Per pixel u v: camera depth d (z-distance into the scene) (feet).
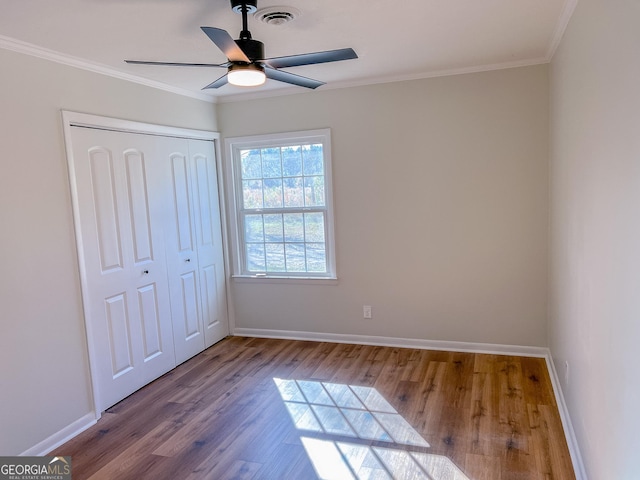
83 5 7.04
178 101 13.07
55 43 8.67
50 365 9.09
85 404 9.89
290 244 14.97
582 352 7.23
